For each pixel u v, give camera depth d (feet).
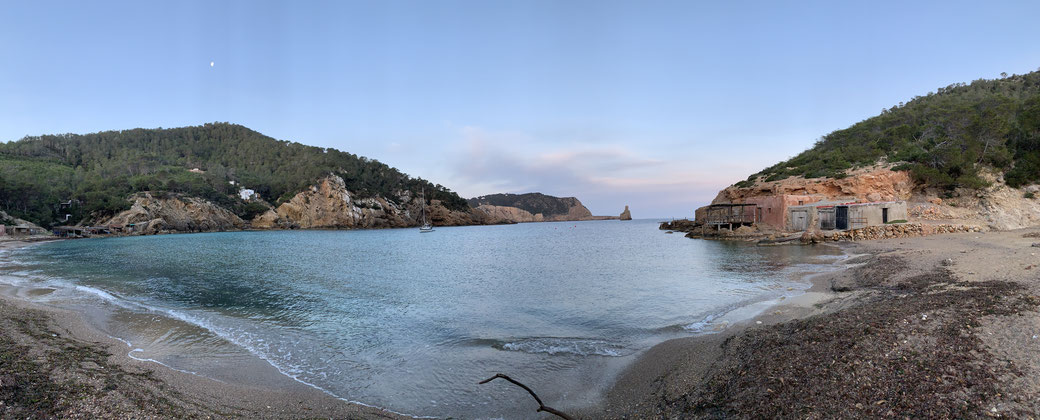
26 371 26.89
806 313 41.73
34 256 148.46
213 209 404.77
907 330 26.94
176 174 510.58
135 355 35.24
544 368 31.89
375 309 54.60
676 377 27.73
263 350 37.47
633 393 26.50
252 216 445.78
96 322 47.21
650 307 51.62
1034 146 174.70
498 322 46.65
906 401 18.54
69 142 626.64
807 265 85.15
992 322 26.13
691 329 40.73
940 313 29.66
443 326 45.39
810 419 18.74
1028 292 33.55
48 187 358.84
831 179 182.19
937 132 215.72
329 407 25.77
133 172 512.63
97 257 140.67
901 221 139.33
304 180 481.46
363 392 28.22
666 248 148.56
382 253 152.87
